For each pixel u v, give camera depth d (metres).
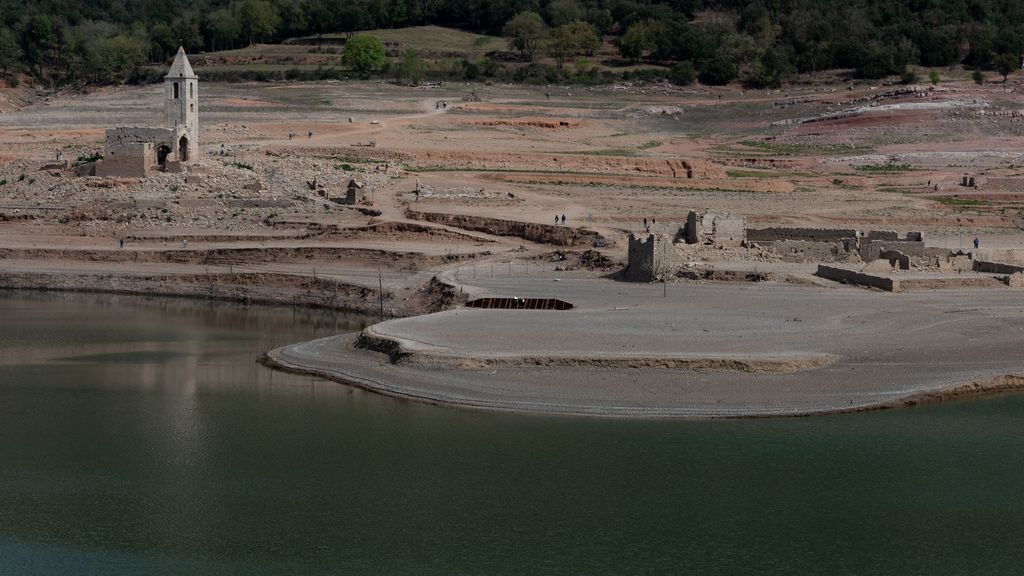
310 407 67.12
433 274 107.50
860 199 153.25
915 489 55.34
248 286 110.12
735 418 63.84
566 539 50.22
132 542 49.81
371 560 48.31
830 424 63.22
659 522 51.97
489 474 56.81
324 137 175.25
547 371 69.94
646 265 97.50
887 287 91.88
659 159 171.62
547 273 103.50
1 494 54.69
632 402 65.81
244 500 54.22
